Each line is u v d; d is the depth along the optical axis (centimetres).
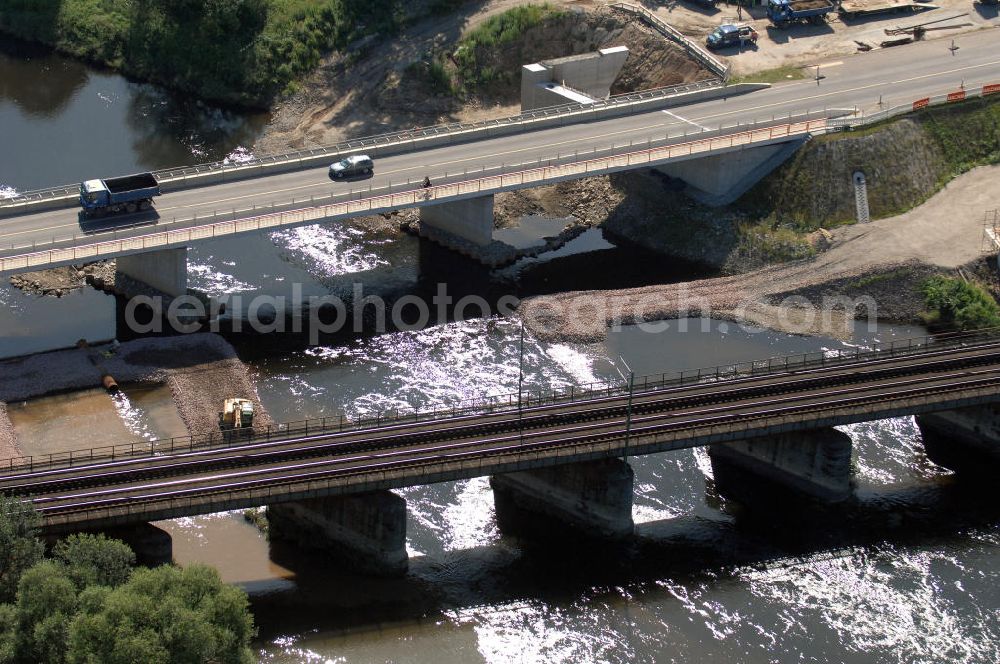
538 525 16575
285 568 15750
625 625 15238
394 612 15225
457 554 16100
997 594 15788
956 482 17538
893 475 17625
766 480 17425
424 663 14625
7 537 13738
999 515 17012
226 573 15562
